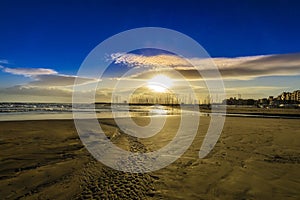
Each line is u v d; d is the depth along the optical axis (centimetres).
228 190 571
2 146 1050
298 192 558
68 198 518
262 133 1541
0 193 544
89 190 565
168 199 517
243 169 744
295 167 764
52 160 840
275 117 3164
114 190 565
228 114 3841
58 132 1508
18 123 1891
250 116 3347
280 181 634
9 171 707
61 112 3897
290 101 10719
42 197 523
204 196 536
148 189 575
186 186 598
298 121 2492
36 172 701
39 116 2916
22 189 570
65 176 668
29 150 988
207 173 705
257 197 529
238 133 1546
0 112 3762
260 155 931
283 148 1067
